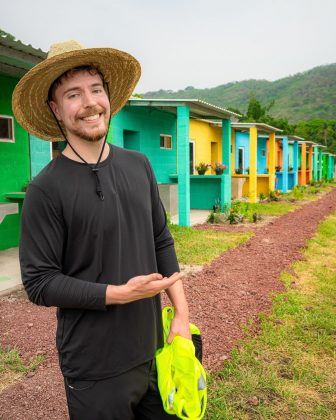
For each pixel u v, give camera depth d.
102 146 1.60
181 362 1.52
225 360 3.43
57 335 1.62
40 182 1.49
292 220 12.02
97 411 1.55
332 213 14.50
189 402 1.52
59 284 1.43
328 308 4.72
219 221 11.28
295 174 24.41
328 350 3.68
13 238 7.50
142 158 1.78
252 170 16.17
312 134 57.00
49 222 1.48
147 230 1.68
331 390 3.09
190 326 1.83
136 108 10.95
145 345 1.63
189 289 5.18
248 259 6.96
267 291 5.27
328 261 7.18
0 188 7.04
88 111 1.55
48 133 1.93
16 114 1.76
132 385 1.59
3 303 4.68
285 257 7.21
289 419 2.78
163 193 11.99
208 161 16.30
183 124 10.05
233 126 16.36
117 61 1.75
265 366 3.39
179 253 7.20
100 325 1.52
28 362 3.38
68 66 1.57
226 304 4.72
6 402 2.86
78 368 1.55
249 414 2.81
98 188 1.53
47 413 2.76
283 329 4.07
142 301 1.62
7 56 5.50
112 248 1.54
